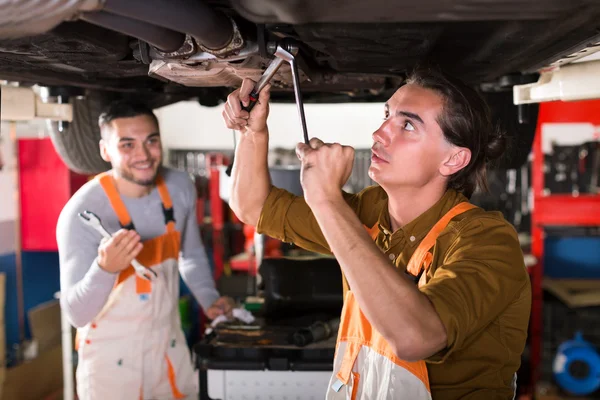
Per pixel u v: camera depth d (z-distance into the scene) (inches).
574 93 49.1
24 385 109.6
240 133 48.5
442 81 38.5
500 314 36.6
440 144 38.4
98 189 68.6
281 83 47.1
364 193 50.0
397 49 38.1
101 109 68.4
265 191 49.4
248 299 80.8
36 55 39.2
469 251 33.7
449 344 29.0
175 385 70.2
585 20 30.5
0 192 122.7
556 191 131.2
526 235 151.2
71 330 95.4
